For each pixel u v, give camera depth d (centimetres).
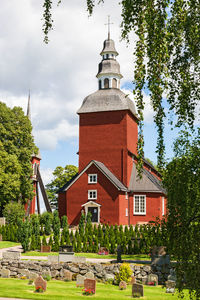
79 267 1959
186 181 584
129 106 4594
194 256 556
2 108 4928
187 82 657
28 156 5069
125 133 4491
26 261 2022
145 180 4419
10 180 4481
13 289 1652
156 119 598
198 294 539
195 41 643
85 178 4275
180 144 626
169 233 586
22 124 5081
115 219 4062
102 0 682
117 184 4094
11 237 3453
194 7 618
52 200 6894
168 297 1509
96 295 1566
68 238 2984
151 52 558
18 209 4203
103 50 5031
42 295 1534
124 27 628
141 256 2519
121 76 4997
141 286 1537
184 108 645
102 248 2703
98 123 4616
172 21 628
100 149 4553
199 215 569
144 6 580
